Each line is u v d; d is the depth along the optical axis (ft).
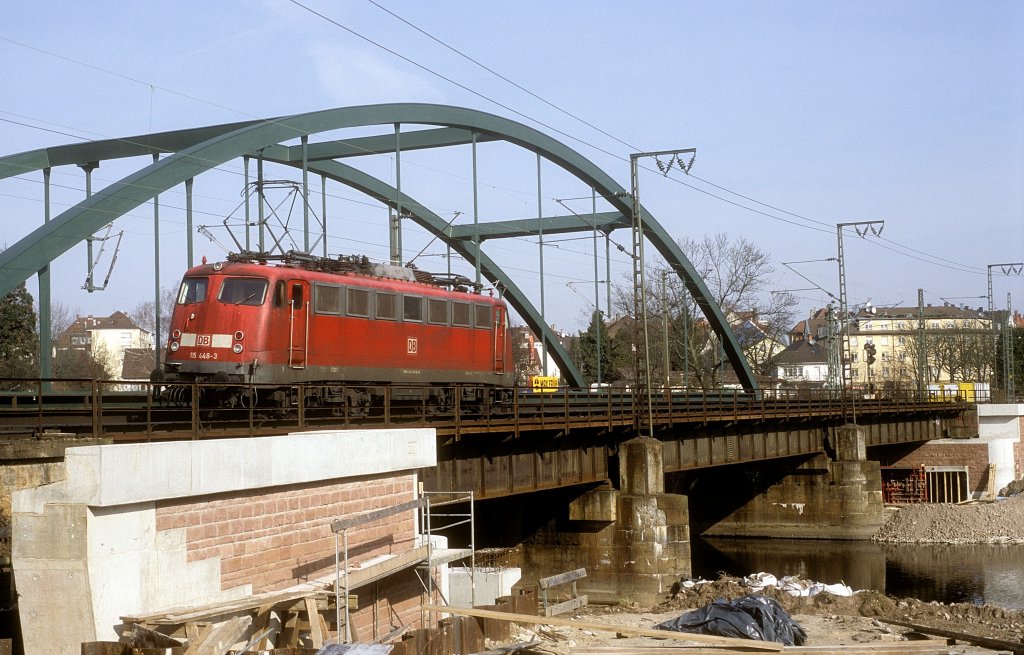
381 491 64.44
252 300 99.91
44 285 105.60
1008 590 155.12
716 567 181.16
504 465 119.24
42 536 45.39
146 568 47.67
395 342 118.21
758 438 192.44
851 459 222.07
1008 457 272.10
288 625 52.01
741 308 312.09
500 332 140.26
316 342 105.81
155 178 118.11
